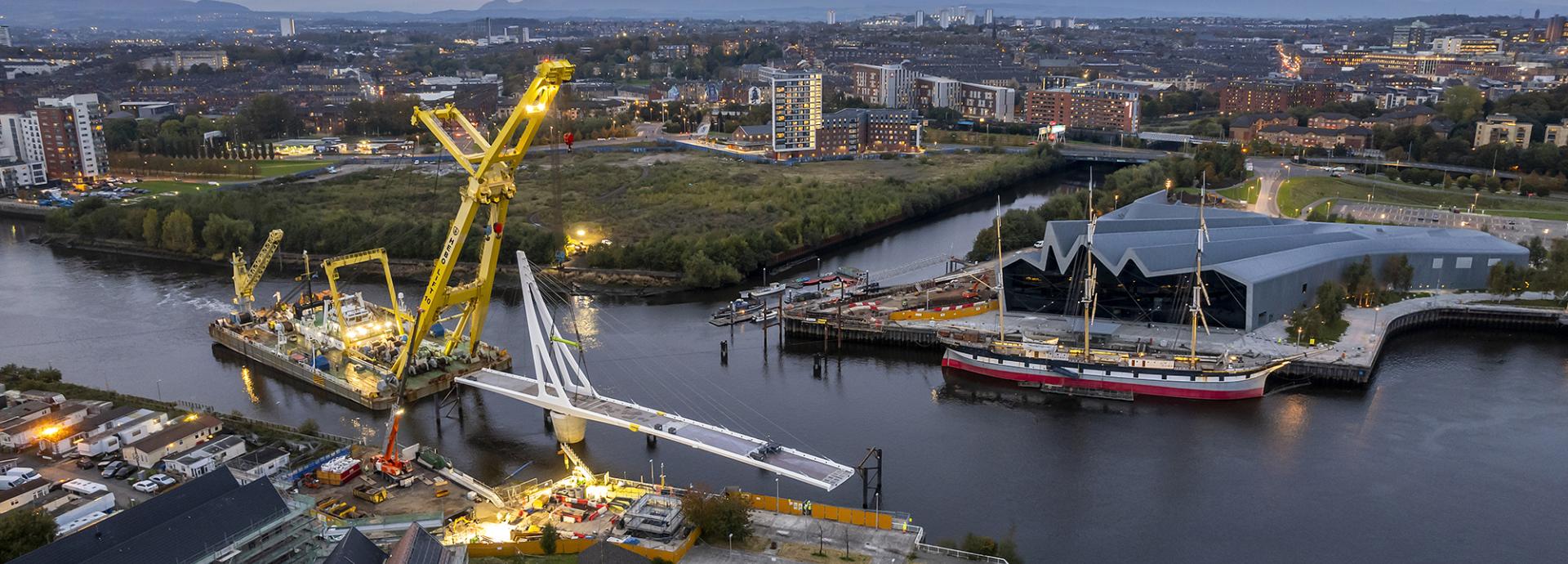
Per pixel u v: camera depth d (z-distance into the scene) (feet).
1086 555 537.65
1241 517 577.02
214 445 613.52
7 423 640.17
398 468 590.55
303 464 612.70
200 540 430.20
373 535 513.45
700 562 499.10
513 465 645.92
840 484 579.07
